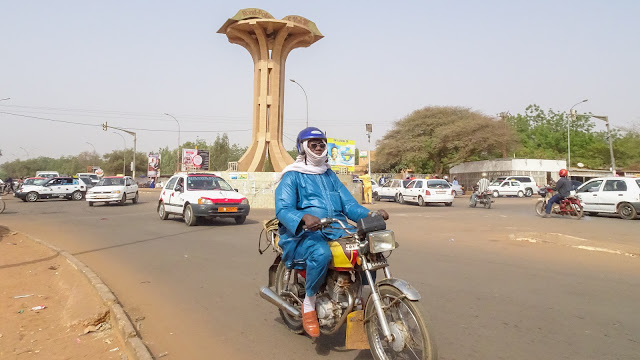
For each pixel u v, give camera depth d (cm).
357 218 368
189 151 4409
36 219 1575
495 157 5381
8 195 3666
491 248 922
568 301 525
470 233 1184
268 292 418
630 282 620
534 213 1906
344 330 436
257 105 2888
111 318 468
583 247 902
